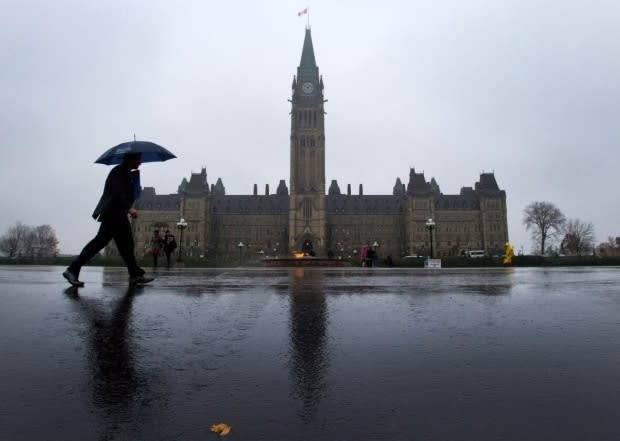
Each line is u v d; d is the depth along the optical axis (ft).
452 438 8.44
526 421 9.12
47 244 584.40
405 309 21.77
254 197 533.96
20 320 18.12
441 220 497.46
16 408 9.62
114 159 31.94
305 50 463.01
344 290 30.53
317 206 436.35
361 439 8.41
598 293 28.53
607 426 8.89
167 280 39.86
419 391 10.73
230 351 14.06
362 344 14.94
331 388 10.92
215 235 517.14
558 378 11.60
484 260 199.82
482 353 13.89
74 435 8.48
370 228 520.83
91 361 12.91
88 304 22.22
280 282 37.99
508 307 22.48
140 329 16.88
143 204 507.30
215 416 9.40
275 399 10.28
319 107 449.89
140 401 10.11
